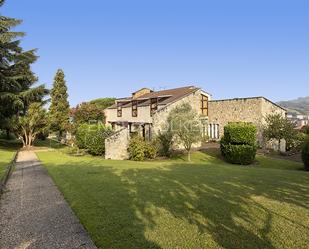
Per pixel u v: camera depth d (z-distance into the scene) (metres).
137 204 8.28
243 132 23.39
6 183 12.14
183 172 14.09
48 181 12.39
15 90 34.03
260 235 5.96
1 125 34.16
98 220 7.06
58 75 53.38
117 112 44.31
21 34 32.22
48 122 39.09
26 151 32.78
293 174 13.47
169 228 6.44
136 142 25.67
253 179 11.85
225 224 6.59
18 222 7.19
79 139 30.61
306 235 5.92
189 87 37.00
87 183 11.43
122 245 5.67
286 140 28.33
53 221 7.18
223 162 24.28
